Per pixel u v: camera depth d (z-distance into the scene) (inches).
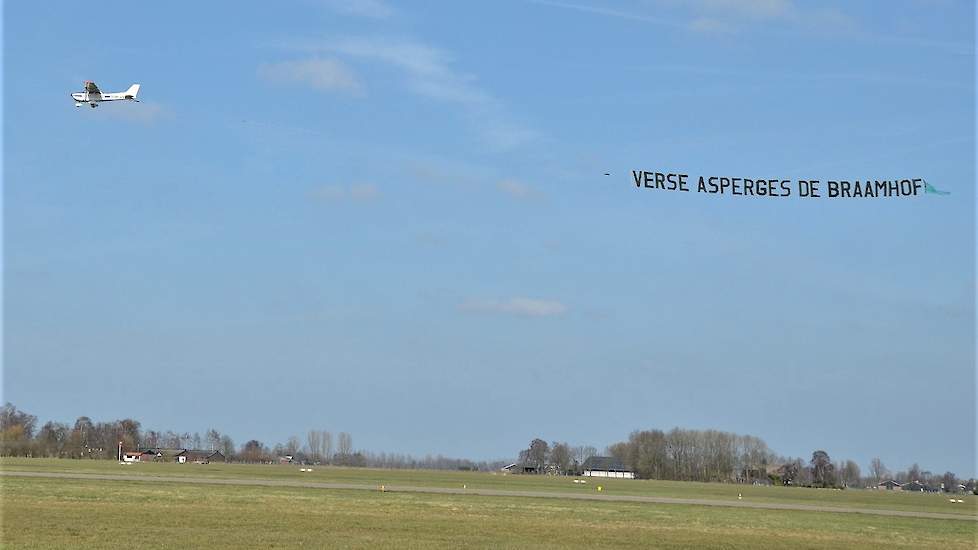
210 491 3026.6
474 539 1907.0
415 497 3171.8
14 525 1860.2
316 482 4210.1
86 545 1626.5
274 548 1654.8
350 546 1713.8
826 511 3464.6
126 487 3070.9
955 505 4827.8
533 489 4463.6
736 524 2581.2
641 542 2004.2
